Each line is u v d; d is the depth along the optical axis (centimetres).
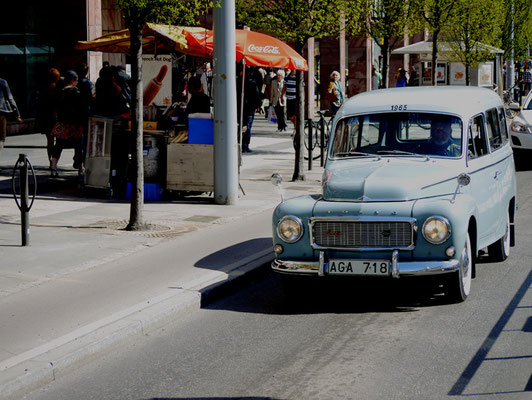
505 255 994
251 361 639
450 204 767
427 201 774
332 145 916
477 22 2992
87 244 1029
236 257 966
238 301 836
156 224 1162
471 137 883
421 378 587
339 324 739
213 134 1330
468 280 813
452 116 882
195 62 2358
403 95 930
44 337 666
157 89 1524
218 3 1181
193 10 1104
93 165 1395
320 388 573
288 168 1844
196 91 1638
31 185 1509
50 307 754
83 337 662
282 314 782
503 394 552
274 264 795
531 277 900
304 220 787
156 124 1397
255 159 2022
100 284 839
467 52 3020
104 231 1110
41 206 1300
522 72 4769
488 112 955
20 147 2111
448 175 827
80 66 1711
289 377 598
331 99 2608
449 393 556
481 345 662
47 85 1627
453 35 3042
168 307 757
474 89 993
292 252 793
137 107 1104
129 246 1022
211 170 1361
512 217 1032
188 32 1393
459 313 761
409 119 892
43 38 2453
